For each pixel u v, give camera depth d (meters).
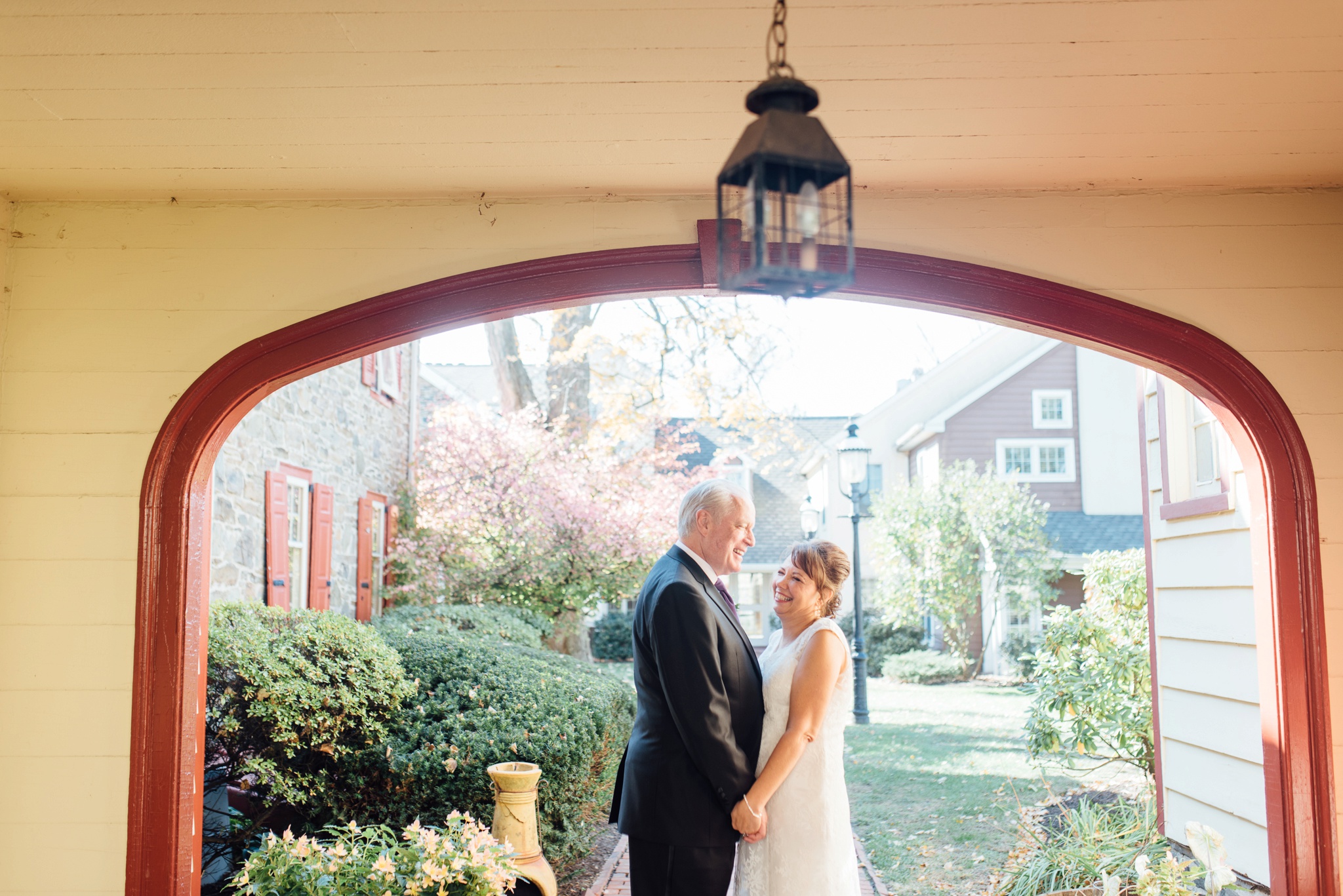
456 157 3.13
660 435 15.84
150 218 3.45
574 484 11.48
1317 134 2.97
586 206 3.47
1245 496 3.99
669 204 3.46
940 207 3.44
